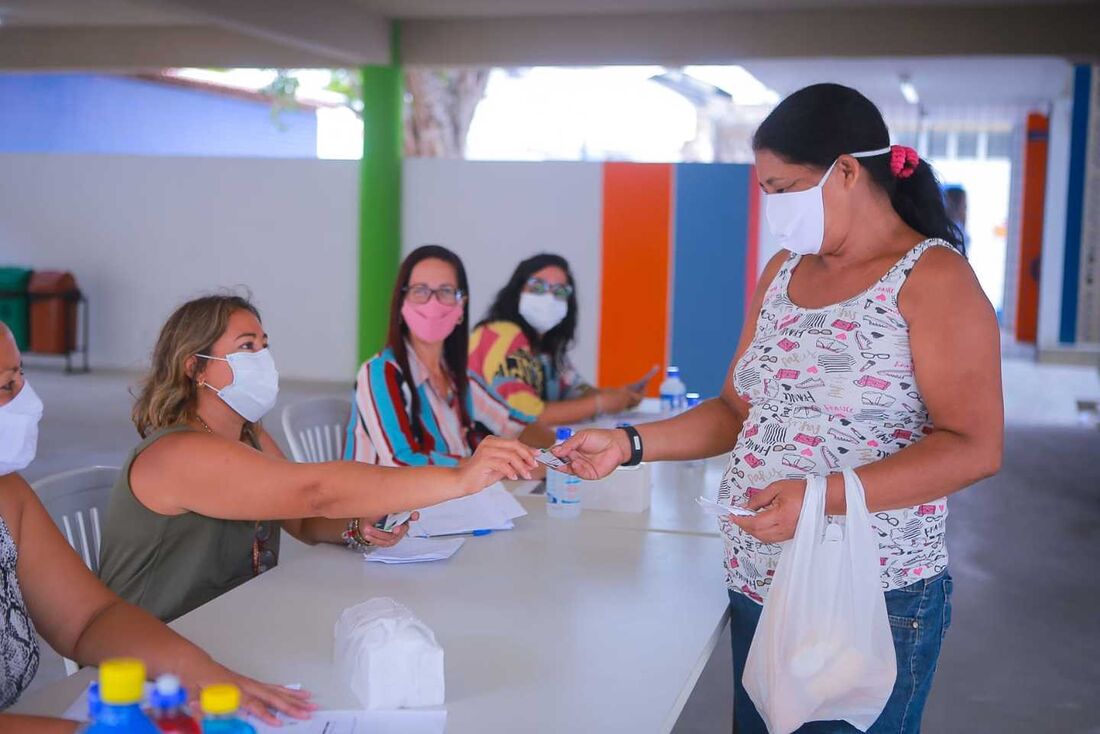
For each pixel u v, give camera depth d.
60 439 7.20
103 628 1.69
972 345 1.68
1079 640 4.17
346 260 9.96
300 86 15.90
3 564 1.61
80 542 2.37
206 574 2.11
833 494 1.67
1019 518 5.97
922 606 1.80
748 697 1.97
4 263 10.59
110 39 10.20
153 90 14.87
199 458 2.01
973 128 16.08
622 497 2.73
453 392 3.20
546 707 1.55
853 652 1.65
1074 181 11.03
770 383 1.87
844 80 12.33
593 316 9.41
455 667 1.69
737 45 8.93
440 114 13.30
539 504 2.81
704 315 9.21
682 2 8.55
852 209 1.78
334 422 3.79
